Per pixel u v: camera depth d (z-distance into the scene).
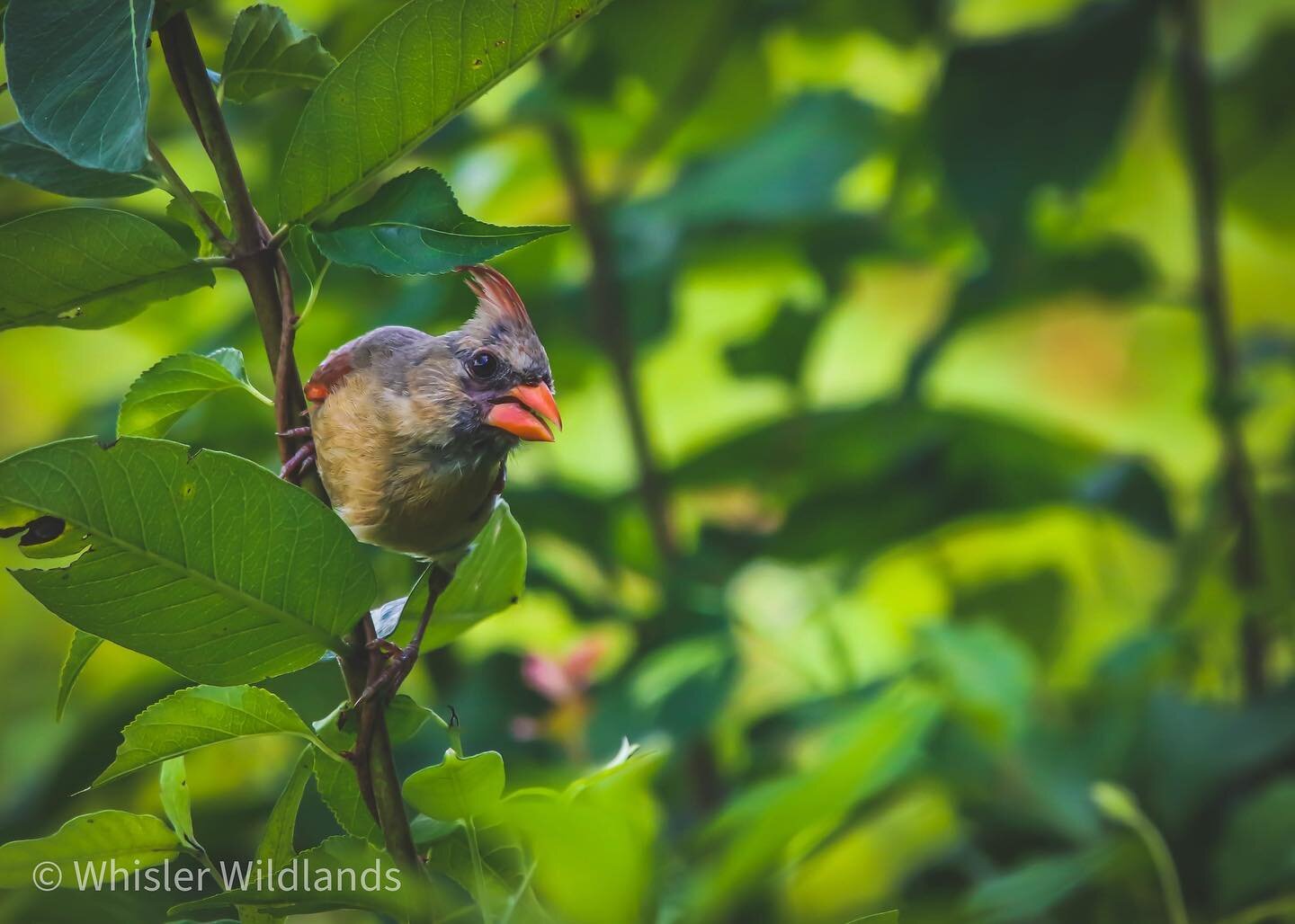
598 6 6.97
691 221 7.50
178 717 6.97
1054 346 9.48
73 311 6.98
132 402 6.99
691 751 7.39
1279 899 7.23
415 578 7.40
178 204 7.00
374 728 6.98
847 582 7.49
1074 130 7.41
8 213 7.36
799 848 7.06
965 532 7.54
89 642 6.99
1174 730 7.29
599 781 6.96
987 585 7.79
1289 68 7.54
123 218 6.97
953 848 7.32
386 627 7.03
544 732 7.35
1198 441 9.32
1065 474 7.55
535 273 7.77
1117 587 8.09
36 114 6.94
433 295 7.43
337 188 6.97
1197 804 7.27
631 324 7.55
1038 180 7.41
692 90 7.54
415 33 6.96
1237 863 7.24
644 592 7.52
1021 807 7.27
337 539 6.97
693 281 8.23
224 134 6.97
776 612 7.89
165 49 6.97
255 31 7.00
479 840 6.99
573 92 7.47
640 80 7.54
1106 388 9.46
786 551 7.50
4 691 8.16
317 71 7.01
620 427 8.98
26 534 6.95
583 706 7.35
